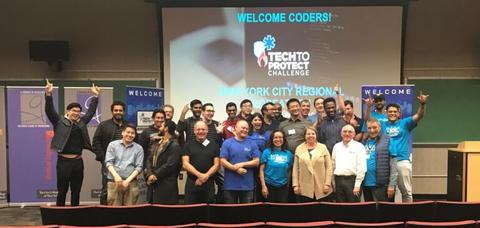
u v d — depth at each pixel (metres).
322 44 7.39
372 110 5.75
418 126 7.51
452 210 3.68
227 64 7.48
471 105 7.51
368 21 7.34
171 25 7.46
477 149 5.75
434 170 7.50
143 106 6.14
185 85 7.50
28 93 6.58
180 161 4.67
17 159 6.60
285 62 7.43
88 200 6.63
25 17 7.53
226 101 7.50
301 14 7.38
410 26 7.52
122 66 7.66
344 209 3.70
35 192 6.64
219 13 7.43
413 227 3.03
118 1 7.57
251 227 3.04
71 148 5.23
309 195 4.56
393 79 7.39
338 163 4.61
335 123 5.20
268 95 7.46
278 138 4.69
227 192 4.62
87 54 7.61
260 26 7.43
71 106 5.24
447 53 7.51
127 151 4.59
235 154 4.60
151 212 3.69
